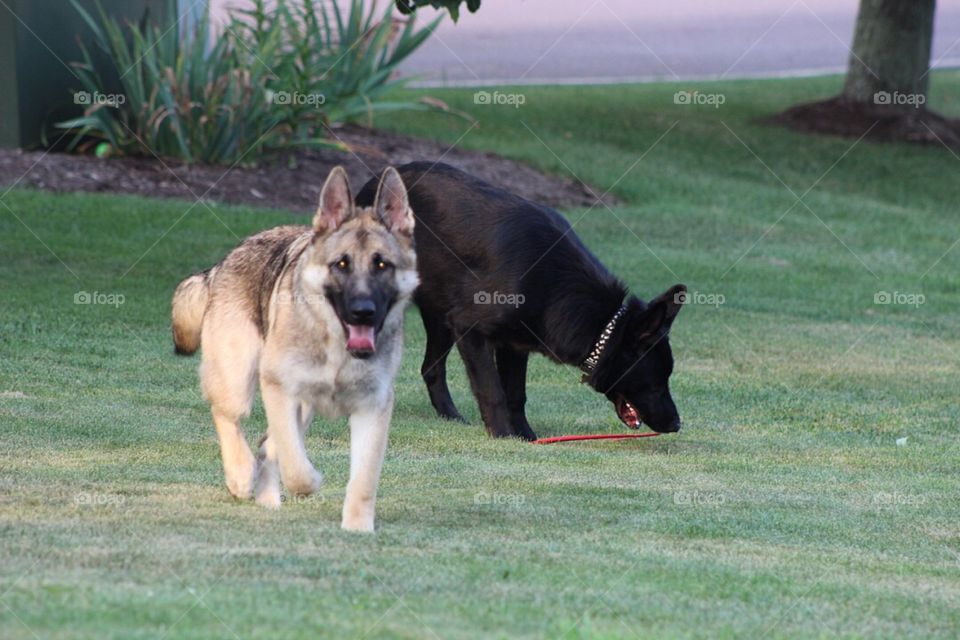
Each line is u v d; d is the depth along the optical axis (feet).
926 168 107.14
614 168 95.35
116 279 58.70
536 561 25.32
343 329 27.43
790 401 48.57
